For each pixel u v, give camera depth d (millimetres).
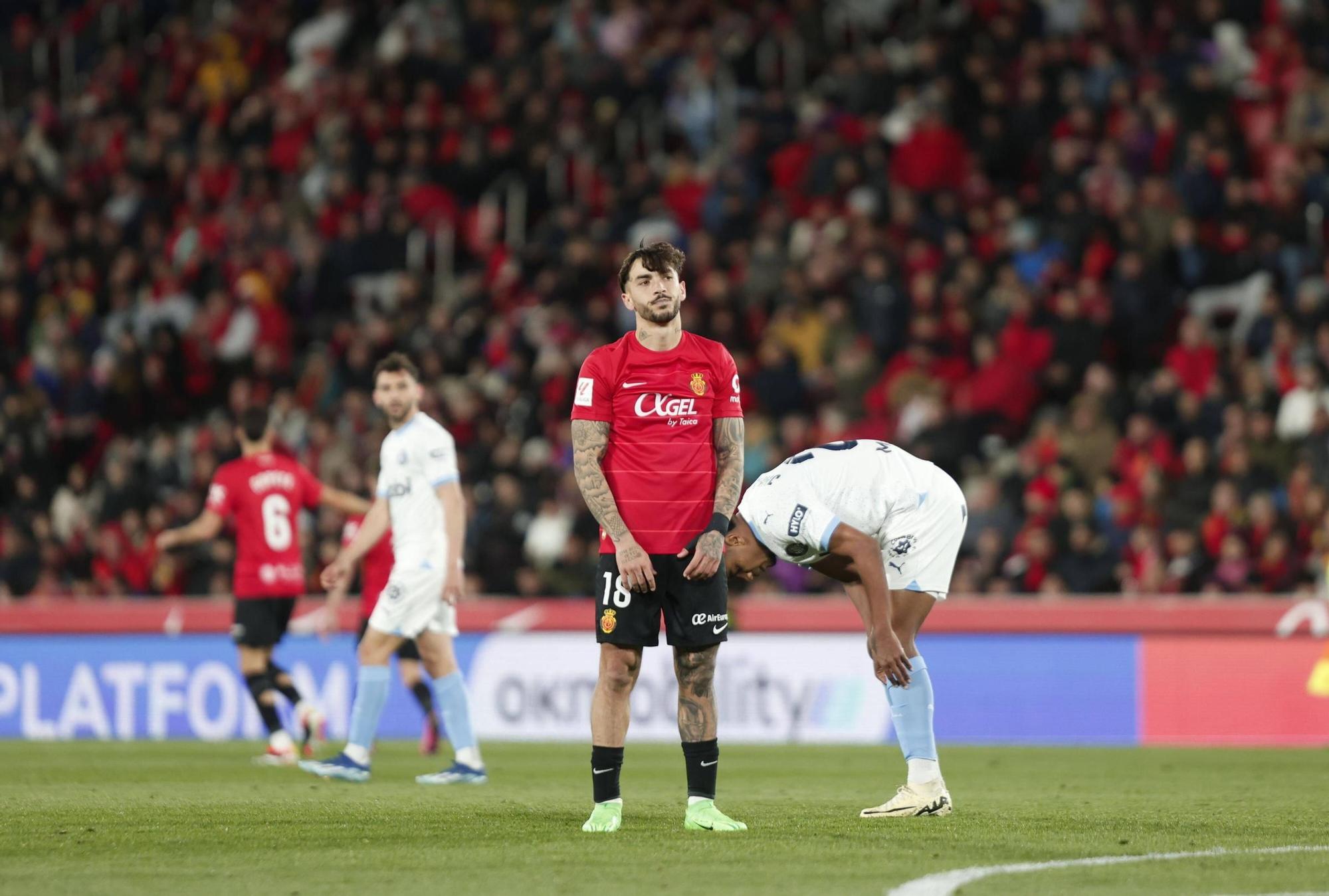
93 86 83312
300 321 69000
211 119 79562
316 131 76500
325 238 70875
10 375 69625
